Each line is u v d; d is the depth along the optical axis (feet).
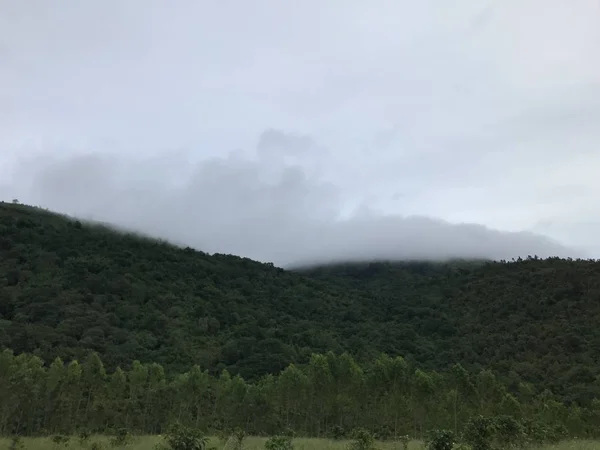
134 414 170.91
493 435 78.23
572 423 164.55
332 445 97.96
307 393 174.70
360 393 172.76
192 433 60.64
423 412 167.32
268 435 165.89
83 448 90.27
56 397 164.55
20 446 88.99
